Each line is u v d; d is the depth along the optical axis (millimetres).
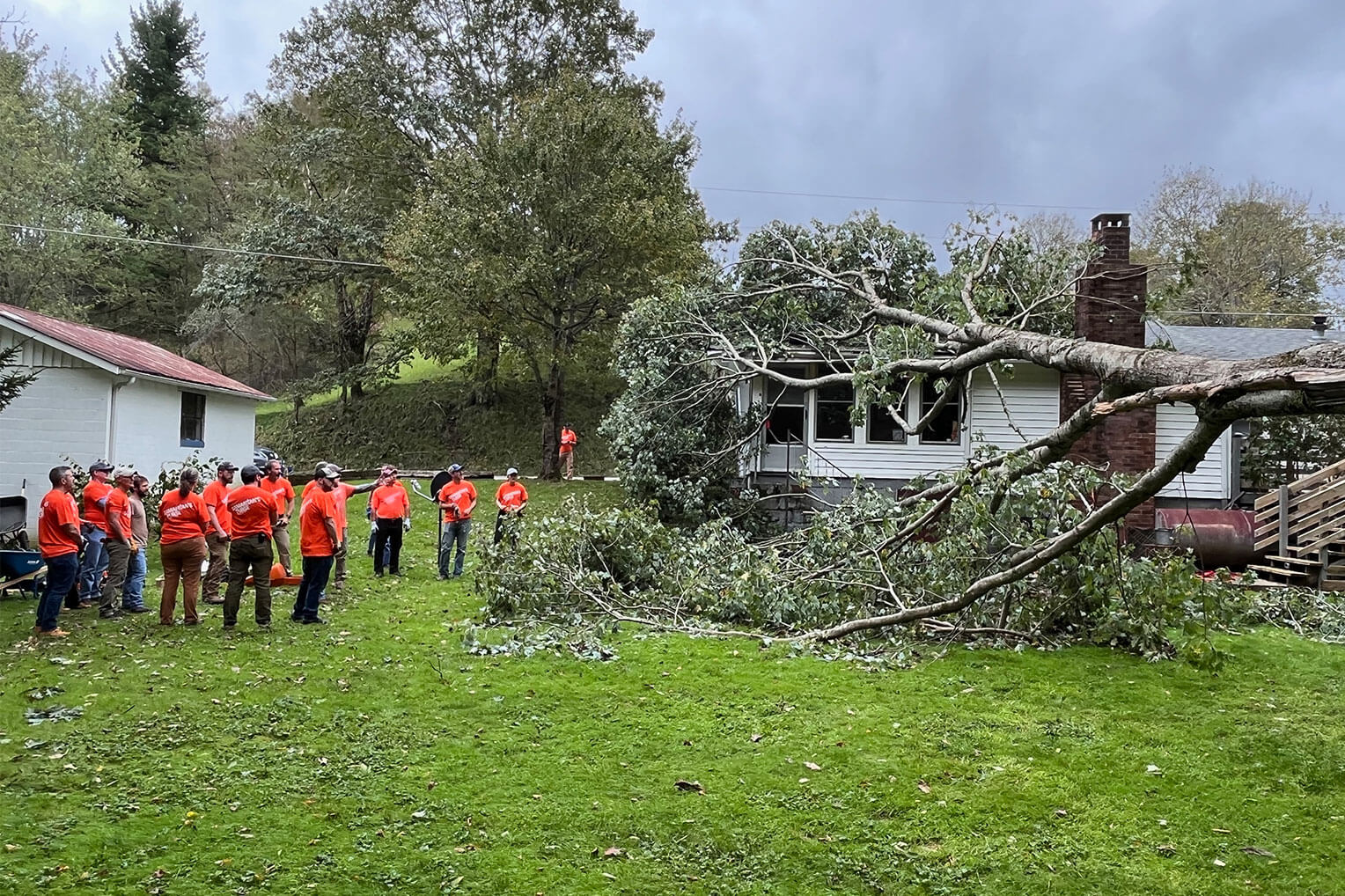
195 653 7906
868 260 14898
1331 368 4410
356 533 16734
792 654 8320
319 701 6645
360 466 30125
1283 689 7410
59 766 5285
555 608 9859
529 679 7340
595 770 5434
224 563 10695
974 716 6547
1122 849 4543
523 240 22203
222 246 35562
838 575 9547
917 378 11008
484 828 4641
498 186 22312
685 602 10102
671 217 22141
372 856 4312
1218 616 7711
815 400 17812
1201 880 4242
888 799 5078
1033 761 5691
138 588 9805
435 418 32156
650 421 16375
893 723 6348
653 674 7562
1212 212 38094
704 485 16312
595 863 4312
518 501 13805
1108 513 6516
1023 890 4148
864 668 7844
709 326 15711
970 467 8891
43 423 15227
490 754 5676
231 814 4727
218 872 4105
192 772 5262
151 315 37125
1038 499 8617
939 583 9008
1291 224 36469
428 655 8102
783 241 15039
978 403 17438
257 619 9016
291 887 3994
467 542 15547
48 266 28328
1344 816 4953
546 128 22625
